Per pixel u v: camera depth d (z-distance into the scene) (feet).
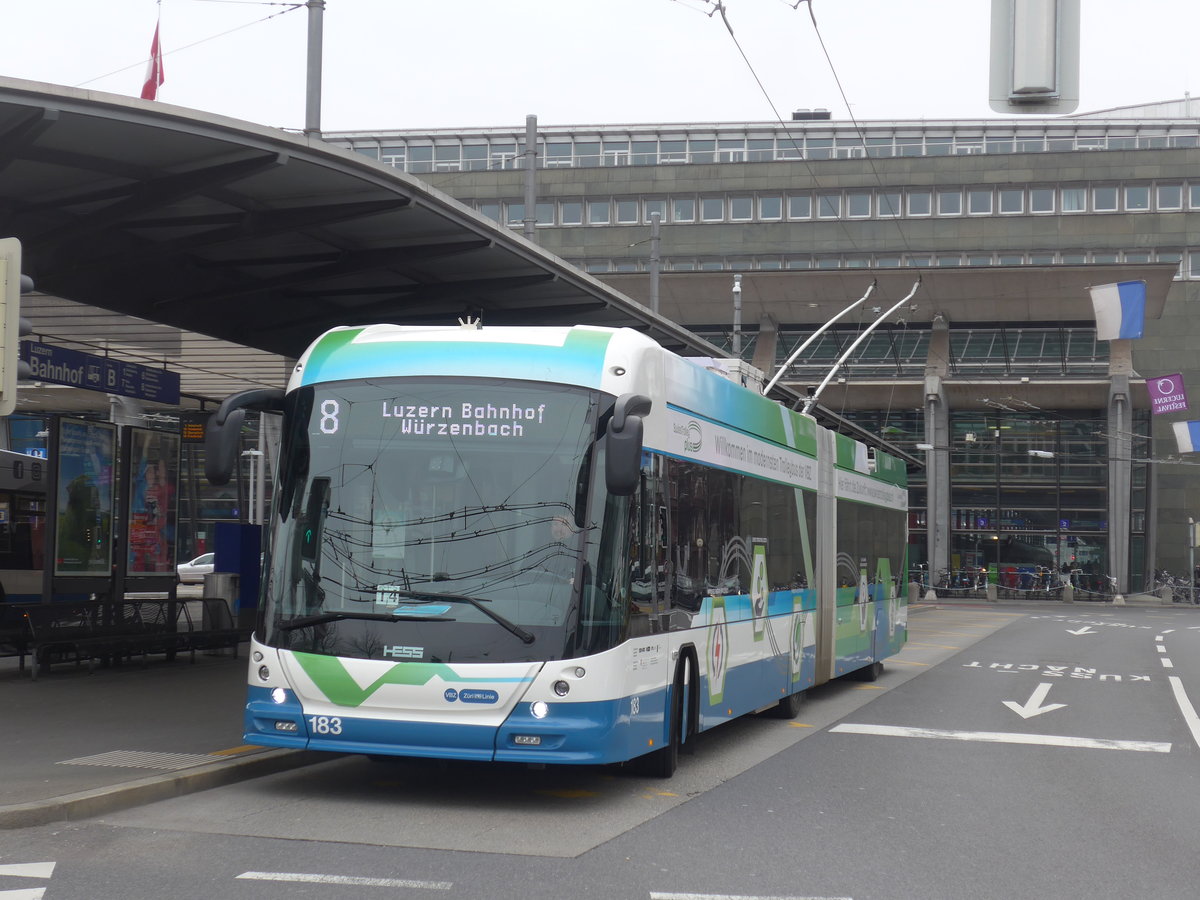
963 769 38.68
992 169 216.54
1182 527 217.56
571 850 25.41
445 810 29.40
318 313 61.46
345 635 29.32
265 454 155.74
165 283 54.24
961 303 193.67
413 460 30.35
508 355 31.17
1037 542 205.46
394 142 248.52
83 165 40.34
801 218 218.79
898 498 74.95
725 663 39.83
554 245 223.10
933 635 114.42
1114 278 185.26
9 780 29.58
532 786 32.99
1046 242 215.10
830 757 40.37
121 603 58.29
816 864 24.94
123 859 23.49
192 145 39.29
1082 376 197.98
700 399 38.09
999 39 33.19
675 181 221.46
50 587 56.08
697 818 29.37
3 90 33.81
